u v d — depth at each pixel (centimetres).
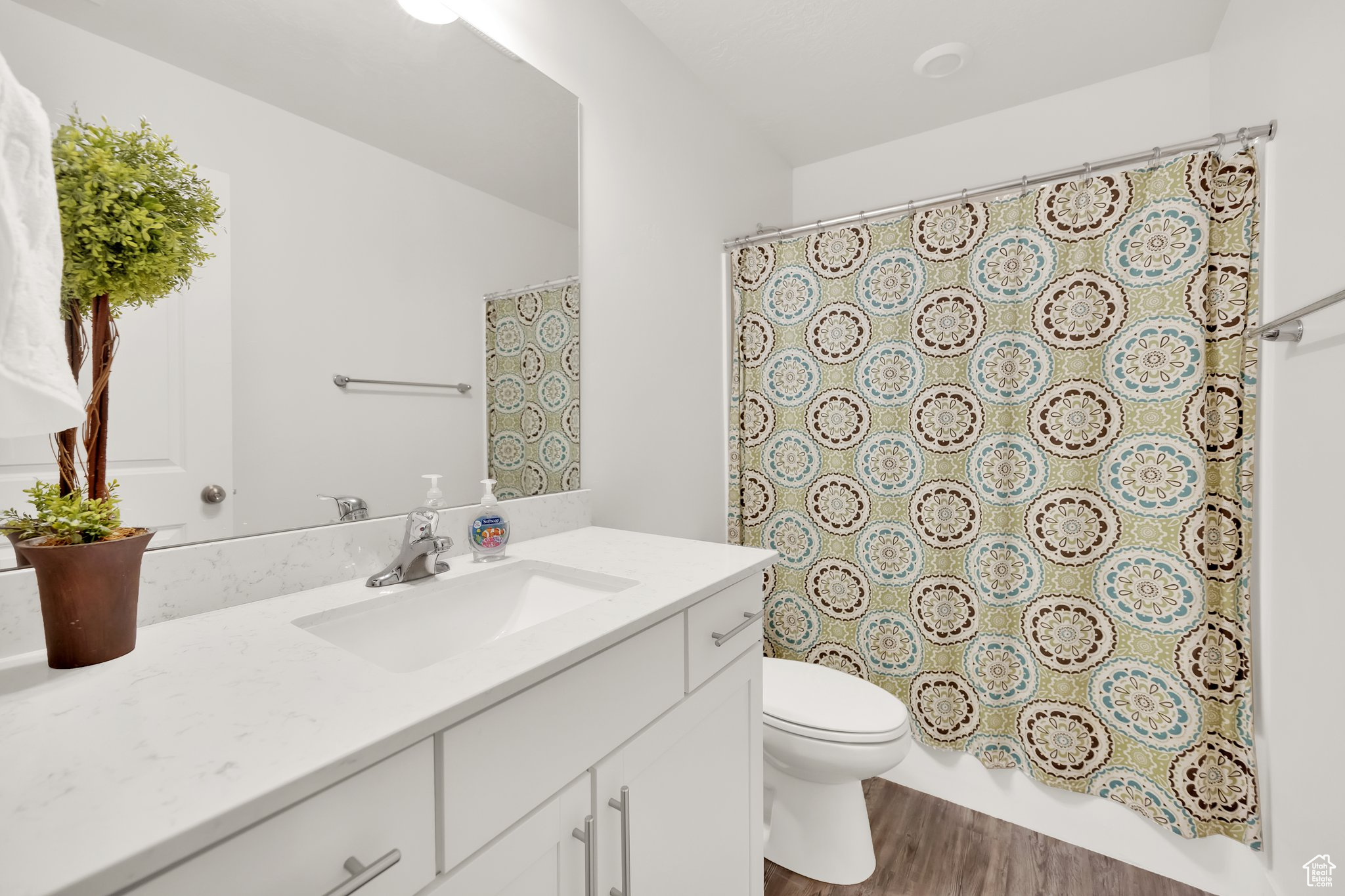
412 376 117
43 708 56
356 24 108
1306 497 118
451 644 101
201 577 85
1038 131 215
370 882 51
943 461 177
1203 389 141
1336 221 107
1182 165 143
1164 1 165
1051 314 161
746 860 113
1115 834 155
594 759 75
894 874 151
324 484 103
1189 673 142
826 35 178
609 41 161
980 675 171
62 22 75
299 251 99
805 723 141
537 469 143
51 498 67
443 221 122
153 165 77
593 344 158
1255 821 137
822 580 198
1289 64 129
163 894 39
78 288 69
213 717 54
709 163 206
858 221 194
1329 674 109
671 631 90
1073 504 158
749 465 212
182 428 85
